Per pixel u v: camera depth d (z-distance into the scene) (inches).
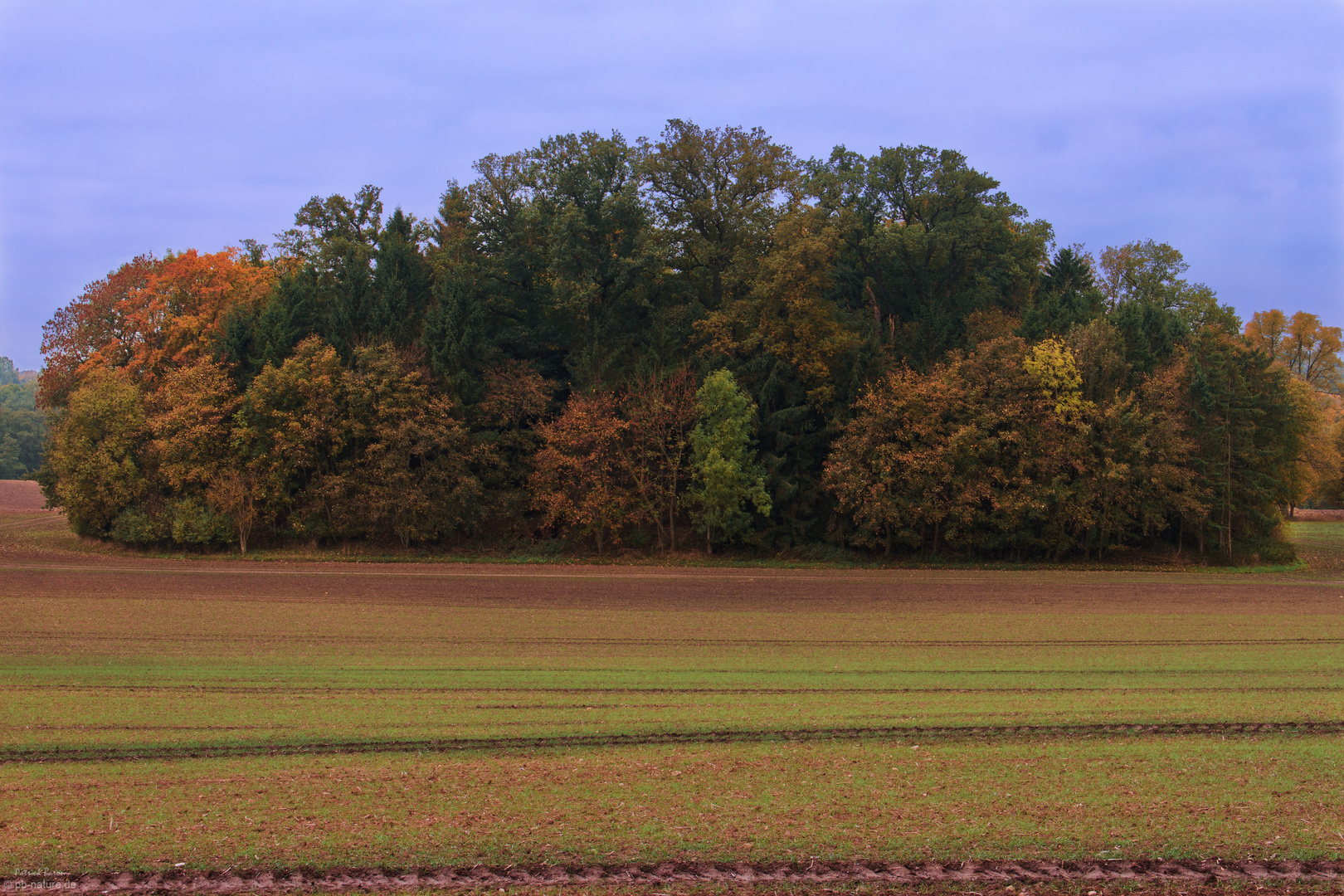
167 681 878.4
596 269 2417.6
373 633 1176.2
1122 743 679.1
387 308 2345.0
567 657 1034.1
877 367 2313.0
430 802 549.0
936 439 2155.5
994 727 727.7
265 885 445.7
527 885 445.1
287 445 2137.1
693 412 2240.4
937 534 2279.8
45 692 826.8
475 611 1387.8
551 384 2431.1
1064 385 2185.0
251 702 800.9
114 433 2252.7
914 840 494.0
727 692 860.6
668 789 573.3
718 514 2208.4
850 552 2268.7
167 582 1640.0
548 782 588.1
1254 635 1209.4
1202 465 2241.6
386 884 446.9
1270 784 578.6
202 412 2170.3
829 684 900.6
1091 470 2162.9
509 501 2269.9
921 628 1264.8
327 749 666.8
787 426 2336.4
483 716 761.0
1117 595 1646.2
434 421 2204.7
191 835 499.8
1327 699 821.9
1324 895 437.1
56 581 1611.7
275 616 1289.4
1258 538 2311.8
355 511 2187.5
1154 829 506.6
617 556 2233.0
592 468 2223.2
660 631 1229.1
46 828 507.2
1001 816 526.3
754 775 601.9
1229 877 454.0
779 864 466.3
